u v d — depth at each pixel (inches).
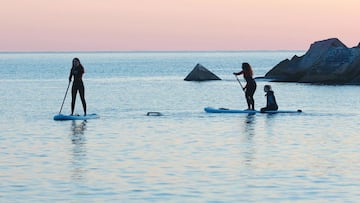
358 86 4512.8
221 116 2513.5
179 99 3614.7
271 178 1314.0
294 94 3850.9
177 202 1128.8
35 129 2117.4
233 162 1485.0
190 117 2482.8
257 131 2033.7
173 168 1418.6
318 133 1982.0
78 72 2440.9
